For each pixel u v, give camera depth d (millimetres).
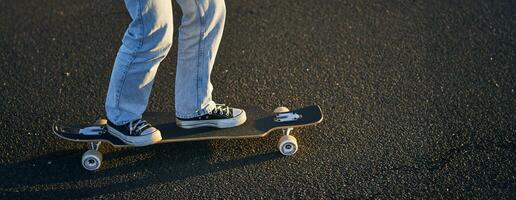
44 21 5535
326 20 5477
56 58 5141
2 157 4250
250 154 4254
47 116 4586
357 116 4535
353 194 3963
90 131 4141
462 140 4309
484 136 4336
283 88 4816
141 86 3893
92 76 4953
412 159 4180
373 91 4750
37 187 4047
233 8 5617
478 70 4910
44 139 4383
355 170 4121
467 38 5227
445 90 4734
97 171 4145
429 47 5152
